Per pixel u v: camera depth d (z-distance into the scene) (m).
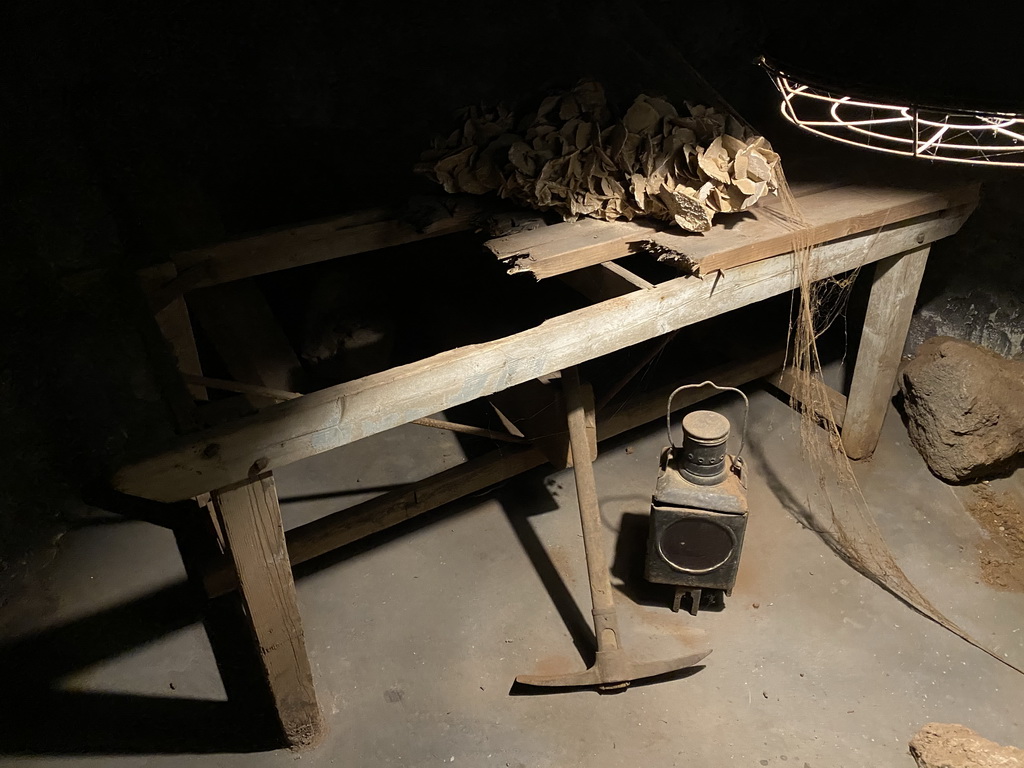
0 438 2.36
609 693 2.06
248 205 2.66
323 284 2.92
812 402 2.78
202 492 1.46
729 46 2.97
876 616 2.26
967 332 2.87
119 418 2.61
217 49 2.38
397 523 2.47
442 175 2.12
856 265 2.18
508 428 2.57
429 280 3.16
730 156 1.89
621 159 1.95
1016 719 2.00
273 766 1.92
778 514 2.59
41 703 2.05
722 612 2.28
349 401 1.52
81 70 2.23
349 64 2.58
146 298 1.92
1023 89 1.04
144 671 2.14
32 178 2.23
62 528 2.55
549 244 1.90
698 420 2.01
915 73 1.09
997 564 2.42
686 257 1.81
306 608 2.30
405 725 2.00
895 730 1.97
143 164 2.41
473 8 2.64
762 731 1.97
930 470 2.73
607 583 2.09
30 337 2.36
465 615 2.27
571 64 2.85
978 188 2.24
